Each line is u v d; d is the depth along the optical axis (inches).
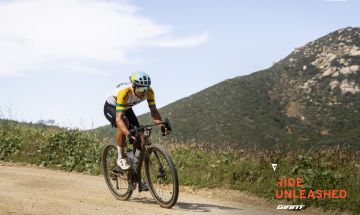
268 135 3533.5
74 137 454.9
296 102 4175.7
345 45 4968.0
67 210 203.6
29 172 348.8
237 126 3688.5
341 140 3257.9
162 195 233.3
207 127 3722.9
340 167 325.7
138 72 231.0
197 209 231.8
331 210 253.8
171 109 4264.3
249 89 4441.4
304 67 4771.2
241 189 302.4
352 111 3818.9
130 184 240.7
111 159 311.6
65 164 404.5
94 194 262.8
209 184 316.2
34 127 530.9
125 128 231.6
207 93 4505.4
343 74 4419.3
